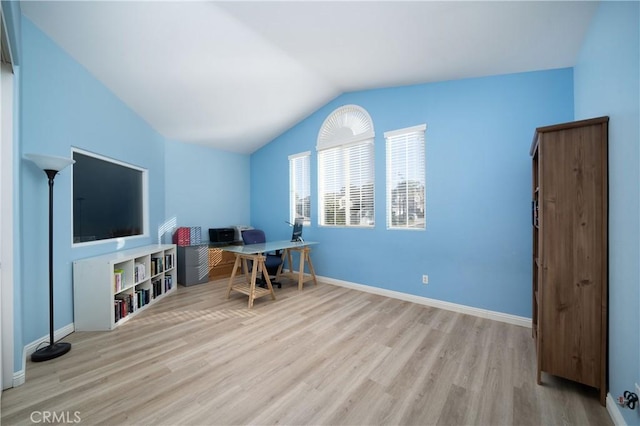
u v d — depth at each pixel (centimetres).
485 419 145
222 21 225
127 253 304
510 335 244
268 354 211
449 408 153
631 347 130
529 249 264
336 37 244
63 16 212
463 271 300
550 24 191
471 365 195
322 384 174
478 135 291
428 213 324
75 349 219
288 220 504
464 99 299
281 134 513
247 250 340
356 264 396
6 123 176
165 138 441
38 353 203
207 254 443
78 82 265
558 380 178
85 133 275
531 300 263
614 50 149
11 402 157
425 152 327
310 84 363
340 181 420
